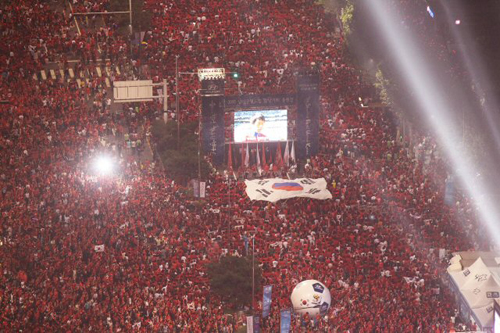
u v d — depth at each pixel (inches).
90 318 4448.8
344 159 6702.8
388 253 5270.7
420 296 4847.4
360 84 7583.7
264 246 5265.8
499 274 4845.0
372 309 4643.2
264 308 4589.1
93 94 7190.0
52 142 6466.5
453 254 5211.6
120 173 6171.3
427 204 5984.3
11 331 4313.5
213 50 7824.8
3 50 7480.3
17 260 4911.4
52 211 5526.6
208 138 6614.2
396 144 6958.7
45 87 7037.4
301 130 6707.7
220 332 4507.9
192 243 5285.4
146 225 5447.8
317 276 4943.4
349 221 5684.1
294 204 5940.0
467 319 4694.9
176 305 4618.6
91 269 4921.3
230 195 6018.7
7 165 6117.1
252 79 7509.8
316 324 4557.1
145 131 6771.7
